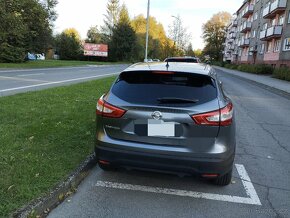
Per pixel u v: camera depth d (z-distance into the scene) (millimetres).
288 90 18953
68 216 3418
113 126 3855
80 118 7238
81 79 19938
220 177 4117
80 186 4195
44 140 5379
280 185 4500
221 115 3605
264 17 47281
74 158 4699
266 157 5762
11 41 37438
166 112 3611
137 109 3701
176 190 4176
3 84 14797
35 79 18422
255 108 11750
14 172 3988
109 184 4289
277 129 8156
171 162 3639
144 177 4547
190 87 3793
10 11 33594
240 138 7078
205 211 3664
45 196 3508
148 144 3697
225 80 27781
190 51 56969
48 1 42844
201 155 3580
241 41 65750
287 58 36312
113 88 4043
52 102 9234
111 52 80000
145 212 3584
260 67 39125
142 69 4004
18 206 3250
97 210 3582
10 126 6070
